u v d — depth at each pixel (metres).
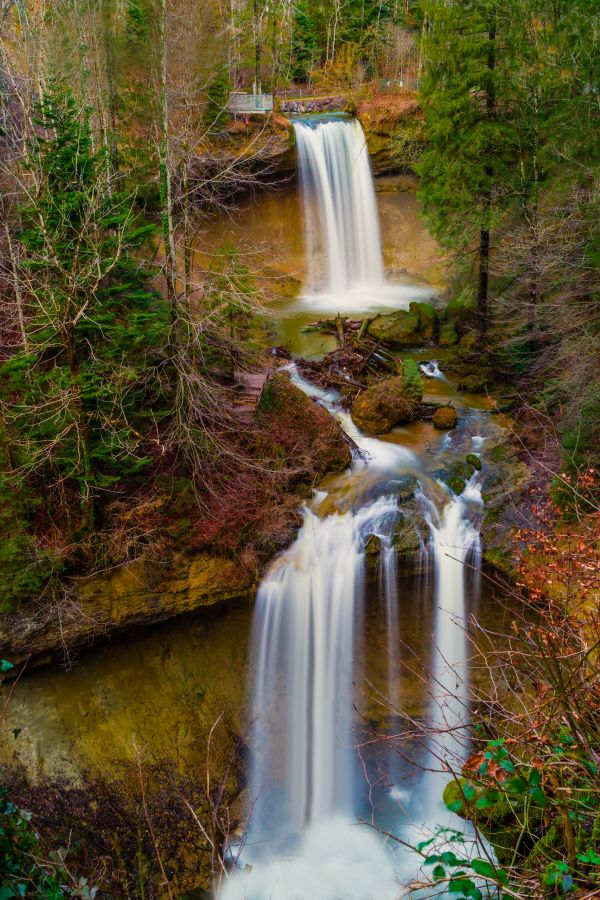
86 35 18.91
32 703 13.30
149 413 14.43
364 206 29.16
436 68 20.41
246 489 15.73
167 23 15.17
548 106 19.38
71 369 12.69
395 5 38.09
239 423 16.97
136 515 14.48
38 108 12.36
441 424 18.80
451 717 14.31
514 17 18.78
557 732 5.12
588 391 14.82
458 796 4.89
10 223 14.45
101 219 12.73
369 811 13.82
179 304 14.84
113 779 12.98
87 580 13.81
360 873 12.58
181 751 13.70
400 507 16.02
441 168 20.98
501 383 20.89
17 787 12.31
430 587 15.68
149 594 14.03
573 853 4.53
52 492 14.11
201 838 12.85
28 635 13.09
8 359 14.22
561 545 6.74
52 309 12.43
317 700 15.23
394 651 15.38
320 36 39.78
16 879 5.22
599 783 4.46
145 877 12.16
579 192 17.05
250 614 14.91
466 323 23.92
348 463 17.23
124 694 13.94
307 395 18.89
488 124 19.80
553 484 14.72
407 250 29.50
